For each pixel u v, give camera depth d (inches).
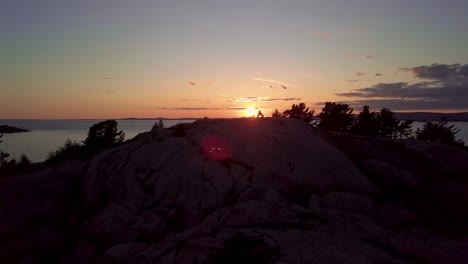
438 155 879.7
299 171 713.0
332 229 516.7
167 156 796.6
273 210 551.5
